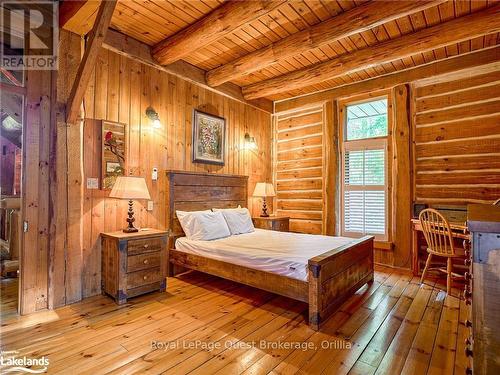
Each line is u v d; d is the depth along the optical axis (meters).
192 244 3.49
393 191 4.31
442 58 3.85
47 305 2.74
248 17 2.68
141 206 3.52
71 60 2.89
